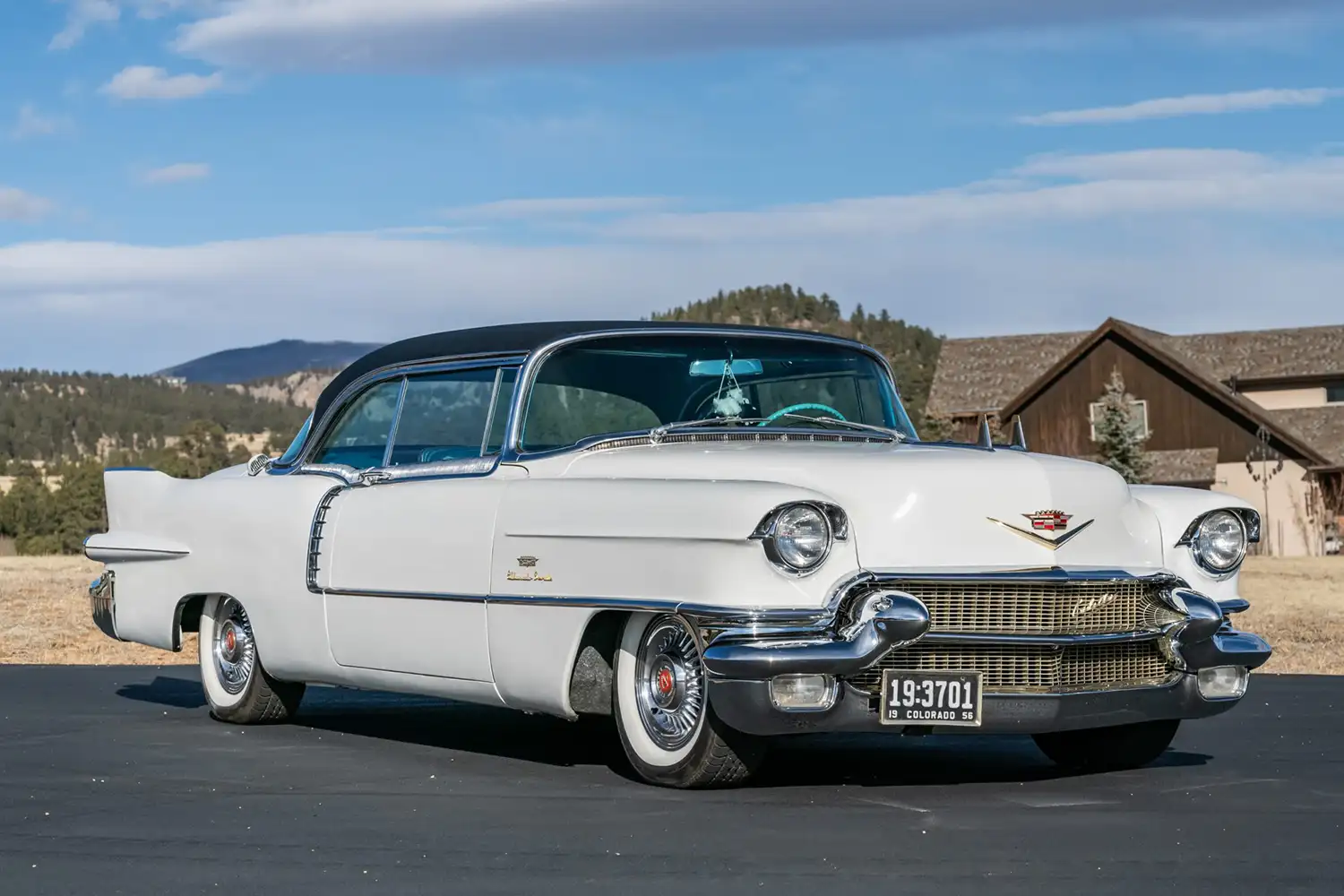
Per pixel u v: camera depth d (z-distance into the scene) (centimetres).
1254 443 4684
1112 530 702
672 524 661
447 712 981
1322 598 2173
